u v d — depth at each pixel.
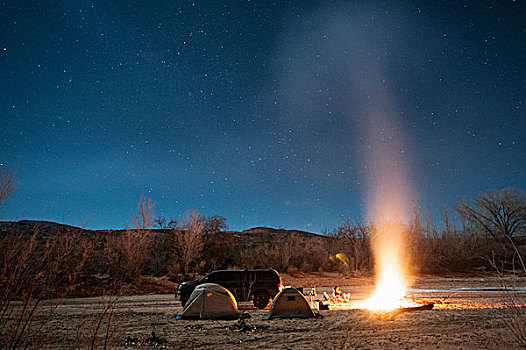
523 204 47.34
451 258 41.81
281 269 35.38
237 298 16.16
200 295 12.66
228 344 8.54
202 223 33.28
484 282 28.81
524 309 9.12
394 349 7.72
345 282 30.62
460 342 8.19
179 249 31.30
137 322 11.62
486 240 45.56
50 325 9.87
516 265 37.41
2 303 5.16
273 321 11.61
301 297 12.57
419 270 38.84
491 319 11.21
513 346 7.62
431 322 10.91
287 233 55.38
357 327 10.34
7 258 5.10
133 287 21.56
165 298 19.55
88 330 9.47
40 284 5.52
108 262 22.50
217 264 34.78
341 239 43.78
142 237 25.53
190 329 10.38
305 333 9.65
